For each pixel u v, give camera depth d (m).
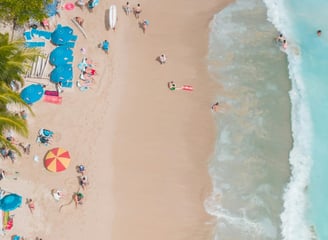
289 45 32.59
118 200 24.70
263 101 29.42
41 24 30.61
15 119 22.09
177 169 26.11
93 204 24.48
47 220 23.80
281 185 26.17
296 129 28.53
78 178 25.28
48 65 29.16
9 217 23.59
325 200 25.89
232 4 34.69
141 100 28.64
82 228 23.69
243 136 27.77
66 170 25.48
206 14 33.75
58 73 28.08
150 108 28.36
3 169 25.33
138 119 27.83
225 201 25.12
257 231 24.16
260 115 28.78
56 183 25.02
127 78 29.53
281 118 28.88
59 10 32.06
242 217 24.59
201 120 28.17
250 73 30.64
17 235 23.19
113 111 28.05
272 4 34.97
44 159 25.70
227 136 27.67
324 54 32.50
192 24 32.97
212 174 26.12
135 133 27.25
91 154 26.23
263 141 27.72
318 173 26.91
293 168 26.97
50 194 24.61
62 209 24.17
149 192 25.11
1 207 23.33
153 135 27.27
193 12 33.69
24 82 28.33
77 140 26.70
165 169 26.05
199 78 30.06
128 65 30.16
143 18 32.75
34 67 28.78
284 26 33.69
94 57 30.22
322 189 26.30
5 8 27.27
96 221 23.94
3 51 21.64
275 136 28.06
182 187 25.47
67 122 27.33
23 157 25.77
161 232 23.81
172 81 29.64
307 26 33.91
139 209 24.48
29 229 23.45
